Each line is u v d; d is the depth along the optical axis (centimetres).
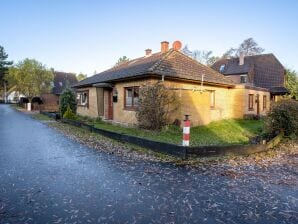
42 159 808
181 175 644
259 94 2478
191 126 1538
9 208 451
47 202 477
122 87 1723
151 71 1396
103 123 1845
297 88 3170
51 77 4272
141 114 1339
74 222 404
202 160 793
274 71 3712
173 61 1669
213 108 1841
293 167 750
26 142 1124
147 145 958
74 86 2566
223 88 1942
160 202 479
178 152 821
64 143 1102
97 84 1939
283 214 436
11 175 638
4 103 7050
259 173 676
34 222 402
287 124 1193
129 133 1295
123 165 737
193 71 1692
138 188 550
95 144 1070
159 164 749
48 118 2517
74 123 1789
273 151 974
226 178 627
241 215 431
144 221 408
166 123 1364
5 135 1338
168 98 1362
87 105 2377
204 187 561
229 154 866
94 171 676
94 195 511
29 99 4291
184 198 499
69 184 575
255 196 514
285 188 562
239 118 2091
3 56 6306
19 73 4041
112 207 457
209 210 448
